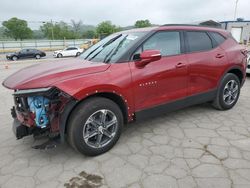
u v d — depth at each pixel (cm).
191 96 414
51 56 3450
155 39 370
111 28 8094
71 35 9719
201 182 272
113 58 342
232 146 346
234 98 492
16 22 9238
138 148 347
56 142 312
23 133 319
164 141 365
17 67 1642
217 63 438
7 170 305
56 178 287
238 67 476
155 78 356
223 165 301
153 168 299
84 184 275
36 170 303
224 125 417
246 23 3216
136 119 357
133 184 272
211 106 510
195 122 432
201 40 429
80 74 303
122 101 334
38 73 313
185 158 319
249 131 393
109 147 337
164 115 466
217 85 451
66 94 284
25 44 5188
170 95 384
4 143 374
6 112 518
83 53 432
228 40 474
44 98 297
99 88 304
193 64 402
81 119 300
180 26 408
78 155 334
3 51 4709
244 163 304
